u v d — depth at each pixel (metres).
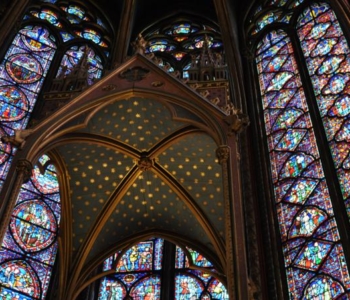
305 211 11.88
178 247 12.66
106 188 11.62
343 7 15.09
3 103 15.20
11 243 12.28
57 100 11.41
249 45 17.47
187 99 10.88
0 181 13.33
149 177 11.64
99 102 10.95
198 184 11.45
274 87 15.45
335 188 11.69
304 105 14.10
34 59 17.02
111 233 11.69
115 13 19.94
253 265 10.80
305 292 10.66
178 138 11.14
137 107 11.16
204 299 11.62
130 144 11.47
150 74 11.39
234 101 15.15
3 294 11.50
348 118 12.77
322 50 15.17
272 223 12.08
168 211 11.74
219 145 10.04
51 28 18.28
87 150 11.41
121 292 12.02
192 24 19.88
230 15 17.75
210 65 12.16
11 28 16.72
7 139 10.10
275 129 14.22
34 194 13.34
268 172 13.27
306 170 12.62
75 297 10.94
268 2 18.61
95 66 18.02
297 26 16.92
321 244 11.08
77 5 19.61
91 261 11.42
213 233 11.16
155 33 19.67
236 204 9.20
